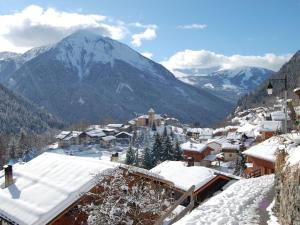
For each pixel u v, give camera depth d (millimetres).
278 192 15680
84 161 27172
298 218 12312
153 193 22000
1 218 23812
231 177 32500
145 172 24828
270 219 15195
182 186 30562
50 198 23234
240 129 138875
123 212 20047
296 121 29141
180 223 15492
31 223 21578
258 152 33250
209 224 14945
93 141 153000
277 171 16516
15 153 126438
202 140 143625
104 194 21359
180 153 93500
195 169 33688
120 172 21719
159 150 94438
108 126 181375
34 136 157000
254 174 35062
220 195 20250
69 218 22938
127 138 154250
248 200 18391
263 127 72125
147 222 21625
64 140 150500
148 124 173125
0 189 26547
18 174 28047
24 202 23656
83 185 22938
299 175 12758
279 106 166000
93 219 19656
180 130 172750
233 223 14914
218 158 88562
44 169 27469
